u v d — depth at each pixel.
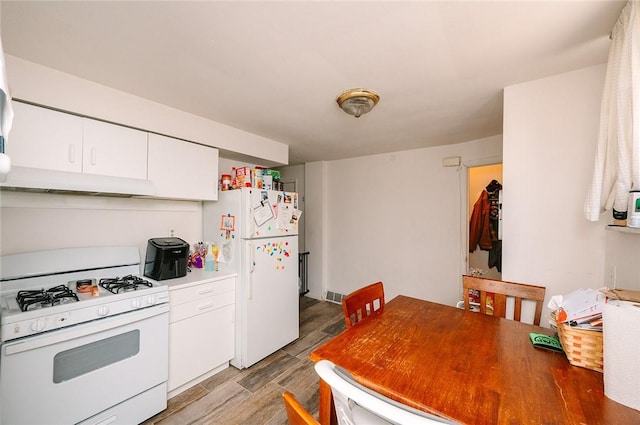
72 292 1.54
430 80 1.60
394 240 3.46
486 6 1.02
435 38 1.21
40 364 1.27
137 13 1.06
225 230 2.42
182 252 2.12
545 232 1.56
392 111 2.08
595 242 1.42
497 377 0.91
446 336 1.23
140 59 1.40
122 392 1.55
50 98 1.49
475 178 3.92
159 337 1.72
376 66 1.45
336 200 4.04
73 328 1.37
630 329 0.76
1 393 1.18
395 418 0.51
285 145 3.08
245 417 1.72
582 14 1.05
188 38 1.22
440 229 3.12
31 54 1.36
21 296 1.45
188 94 1.81
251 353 2.29
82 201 1.89
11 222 1.64
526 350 1.09
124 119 1.78
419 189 3.27
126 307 1.56
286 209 2.63
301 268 4.29
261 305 2.37
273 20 1.09
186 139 2.15
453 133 2.64
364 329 1.31
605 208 1.21
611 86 1.13
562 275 1.51
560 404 0.77
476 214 3.79
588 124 1.44
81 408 1.40
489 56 1.35
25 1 0.99
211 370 2.16
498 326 1.34
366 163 3.71
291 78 1.58
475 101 1.90
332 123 2.37
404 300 1.76
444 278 3.08
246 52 1.33
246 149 2.62
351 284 3.87
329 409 1.05
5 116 0.62
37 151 1.48
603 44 1.24
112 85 1.68
